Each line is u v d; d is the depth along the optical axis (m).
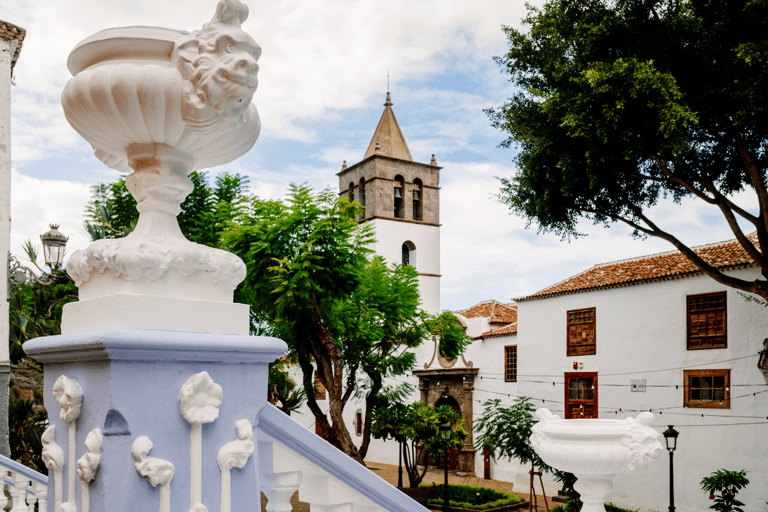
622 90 12.24
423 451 30.03
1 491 4.11
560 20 13.64
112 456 1.26
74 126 1.47
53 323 13.55
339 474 1.74
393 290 19.23
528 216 16.02
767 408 16.78
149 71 1.32
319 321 16.44
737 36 12.08
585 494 1.98
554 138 13.94
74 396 1.30
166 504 1.28
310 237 14.91
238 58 1.32
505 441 19.41
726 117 12.73
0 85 11.30
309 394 17.91
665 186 14.80
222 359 1.41
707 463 17.92
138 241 1.34
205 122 1.37
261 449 1.68
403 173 43.44
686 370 18.75
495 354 26.38
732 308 17.75
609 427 1.94
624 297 20.64
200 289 1.42
